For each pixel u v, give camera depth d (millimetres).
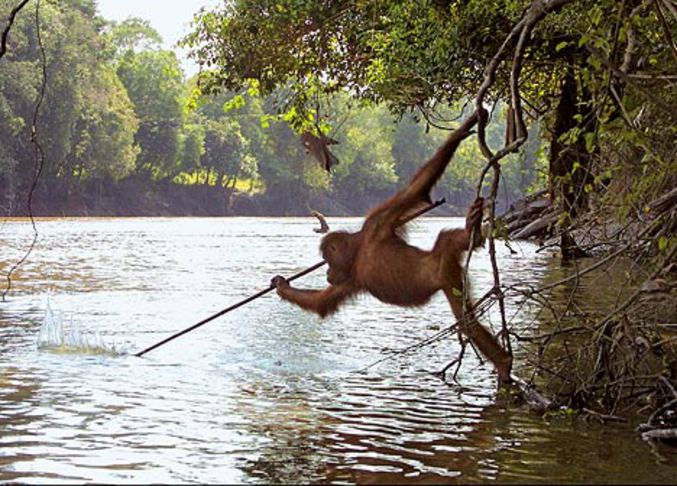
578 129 9578
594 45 8953
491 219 9109
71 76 91625
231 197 134000
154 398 10930
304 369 12844
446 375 12461
